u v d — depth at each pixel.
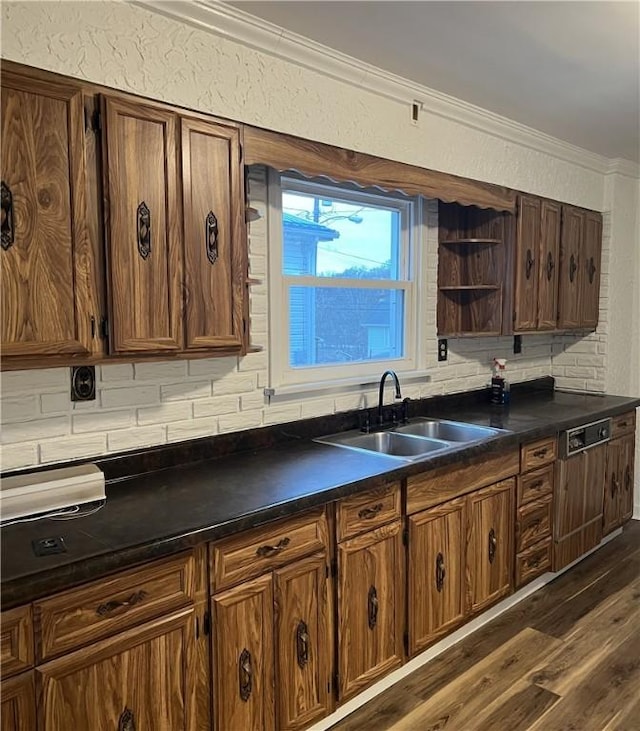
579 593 3.14
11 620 1.34
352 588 2.12
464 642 2.68
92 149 1.68
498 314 3.36
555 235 3.56
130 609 1.54
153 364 2.15
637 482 4.25
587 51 2.26
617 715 2.19
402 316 3.20
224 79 1.99
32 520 1.68
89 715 1.48
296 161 2.22
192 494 1.89
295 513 1.87
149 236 1.79
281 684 1.91
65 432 1.94
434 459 2.33
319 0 1.87
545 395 3.96
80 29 1.68
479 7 1.92
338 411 2.82
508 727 2.14
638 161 3.95
